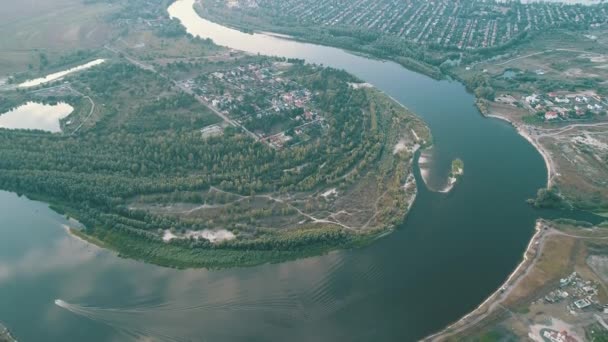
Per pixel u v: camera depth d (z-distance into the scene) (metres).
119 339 184.25
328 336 187.62
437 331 188.75
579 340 181.25
